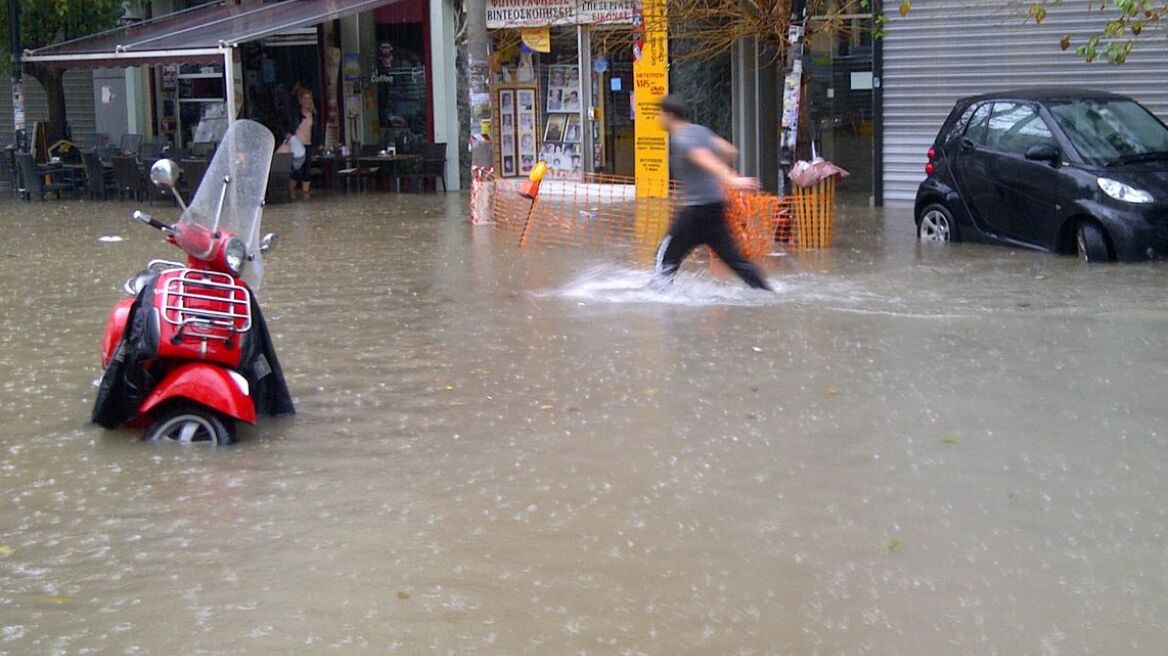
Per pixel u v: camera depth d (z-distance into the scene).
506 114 23.83
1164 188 13.11
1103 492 6.15
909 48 18.72
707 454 6.84
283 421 7.62
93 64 22.36
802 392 8.11
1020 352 9.12
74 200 23.27
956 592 5.04
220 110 27.09
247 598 5.06
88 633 4.75
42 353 9.66
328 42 25.53
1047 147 13.70
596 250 14.95
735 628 4.74
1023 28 17.86
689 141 11.34
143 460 6.88
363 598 5.05
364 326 10.48
